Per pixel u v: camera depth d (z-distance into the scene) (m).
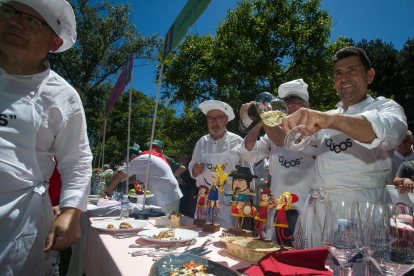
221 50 11.46
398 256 0.87
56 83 1.52
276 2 11.52
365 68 1.75
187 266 1.16
